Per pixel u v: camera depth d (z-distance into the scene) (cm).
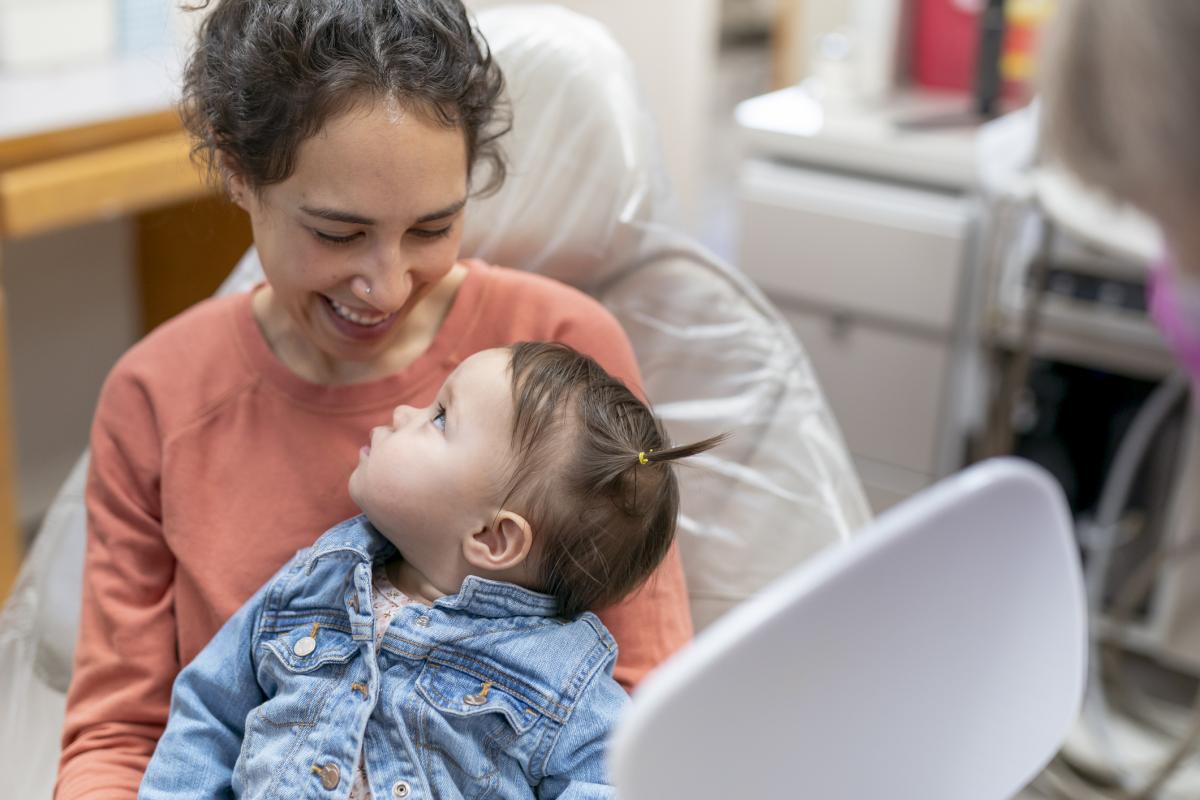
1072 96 48
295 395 103
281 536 102
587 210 124
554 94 125
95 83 225
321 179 85
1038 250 201
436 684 92
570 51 126
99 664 103
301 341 105
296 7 84
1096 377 220
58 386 260
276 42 84
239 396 104
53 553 126
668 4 280
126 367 107
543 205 124
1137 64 44
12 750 120
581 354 98
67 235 253
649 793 54
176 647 105
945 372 220
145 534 105
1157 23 43
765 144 231
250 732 94
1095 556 209
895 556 55
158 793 93
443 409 95
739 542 119
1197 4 42
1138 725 210
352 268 89
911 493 229
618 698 94
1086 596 209
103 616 104
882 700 60
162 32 246
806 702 57
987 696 64
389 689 92
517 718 90
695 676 52
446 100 86
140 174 209
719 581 118
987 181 199
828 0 307
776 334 126
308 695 92
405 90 84
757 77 590
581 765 90
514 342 105
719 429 122
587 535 91
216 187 97
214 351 105
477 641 92
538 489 91
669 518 95
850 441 233
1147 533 217
